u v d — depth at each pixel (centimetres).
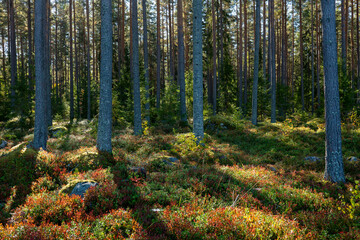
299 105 3925
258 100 3033
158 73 2859
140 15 4003
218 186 766
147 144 1361
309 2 3559
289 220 544
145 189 713
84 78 4303
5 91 3077
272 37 2589
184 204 632
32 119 2330
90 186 663
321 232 518
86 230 470
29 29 2784
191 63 3922
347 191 757
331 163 861
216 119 2114
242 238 475
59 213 545
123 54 3322
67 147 1468
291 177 934
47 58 2348
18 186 749
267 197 706
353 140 1299
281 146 1448
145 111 2230
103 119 1109
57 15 4288
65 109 4153
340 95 2478
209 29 3375
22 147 1145
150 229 504
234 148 1465
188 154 1201
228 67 3569
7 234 436
